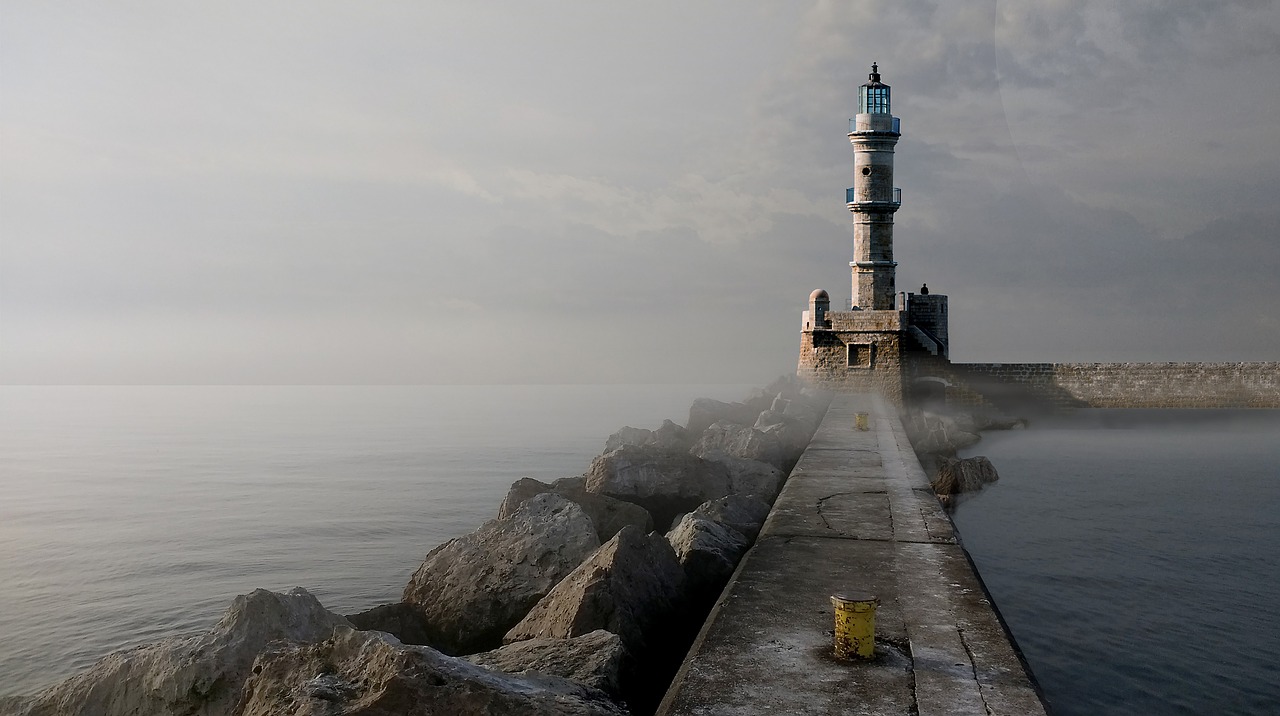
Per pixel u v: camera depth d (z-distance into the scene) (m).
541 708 6.48
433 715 6.29
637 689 9.18
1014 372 62.34
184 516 44.47
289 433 118.12
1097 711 13.97
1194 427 59.25
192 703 9.16
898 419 38.12
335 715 6.18
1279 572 21.98
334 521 41.16
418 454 77.31
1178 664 15.89
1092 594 20.00
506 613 13.84
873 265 56.06
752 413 37.16
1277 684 15.05
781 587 10.89
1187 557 23.55
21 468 73.38
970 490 33.12
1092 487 35.22
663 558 12.88
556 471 60.53
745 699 7.39
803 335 57.56
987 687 7.66
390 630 13.60
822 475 20.27
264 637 9.66
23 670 21.94
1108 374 62.22
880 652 8.51
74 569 32.09
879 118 55.53
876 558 12.41
